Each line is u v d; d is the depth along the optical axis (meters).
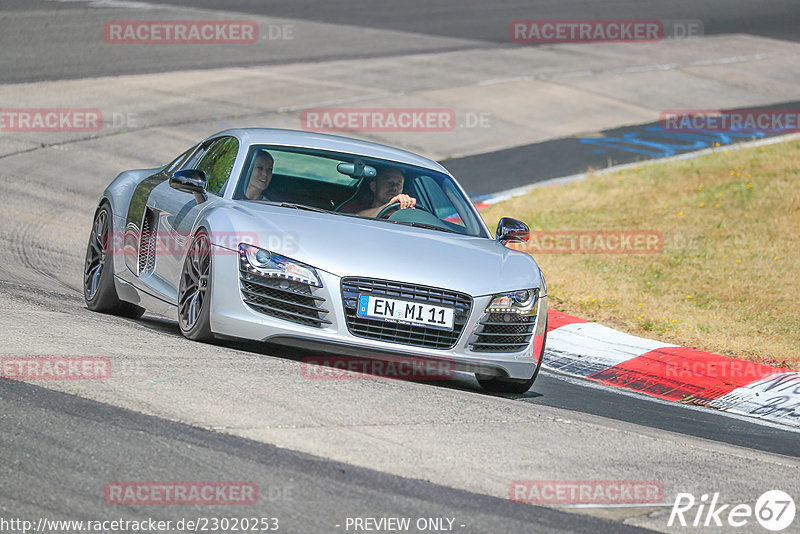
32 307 25.84
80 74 76.94
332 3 125.38
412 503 14.83
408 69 92.00
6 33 88.56
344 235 23.25
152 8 106.88
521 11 129.62
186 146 61.72
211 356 21.97
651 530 15.04
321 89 81.56
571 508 15.52
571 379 29.56
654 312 37.00
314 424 17.88
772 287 40.50
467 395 22.53
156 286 25.95
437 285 22.56
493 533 14.10
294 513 13.94
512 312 23.52
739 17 134.12
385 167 27.08
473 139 72.06
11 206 45.66
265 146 26.66
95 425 16.58
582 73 96.69
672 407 27.00
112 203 29.14
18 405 17.16
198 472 15.05
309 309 22.02
